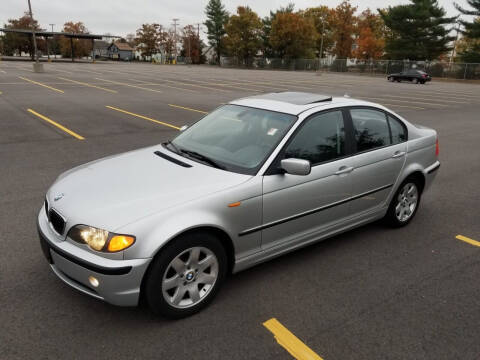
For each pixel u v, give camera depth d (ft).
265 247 11.17
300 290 11.22
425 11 181.57
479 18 175.42
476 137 35.70
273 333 9.43
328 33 267.18
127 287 8.76
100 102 50.70
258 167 10.75
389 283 11.76
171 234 8.87
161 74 127.13
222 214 9.76
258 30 256.73
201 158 11.59
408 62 175.22
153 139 29.96
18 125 33.73
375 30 268.41
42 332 9.20
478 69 155.22
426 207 18.31
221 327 9.57
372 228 15.72
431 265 12.93
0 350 8.59
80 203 9.54
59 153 25.14
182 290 9.62
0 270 11.71
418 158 15.21
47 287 10.97
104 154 25.22
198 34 334.24
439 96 78.69
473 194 20.24
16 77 89.40
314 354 8.82
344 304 10.65
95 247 8.71
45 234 9.77
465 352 9.04
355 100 13.87
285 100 13.16
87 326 9.45
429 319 10.15
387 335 9.50
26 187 18.80
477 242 14.78
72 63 208.64
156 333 9.29
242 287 11.26
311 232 12.22
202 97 60.59
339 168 12.25
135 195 9.60
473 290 11.57
